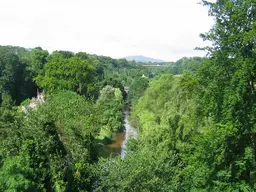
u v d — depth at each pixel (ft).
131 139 82.99
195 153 50.65
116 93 266.77
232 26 41.86
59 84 221.87
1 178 44.96
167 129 75.46
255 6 40.55
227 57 42.55
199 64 47.50
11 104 96.58
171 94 130.31
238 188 42.65
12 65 246.68
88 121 87.92
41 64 290.15
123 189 51.57
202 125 65.72
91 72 237.25
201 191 46.78
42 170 55.31
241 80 39.70
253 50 39.86
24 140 57.57
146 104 165.78
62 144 61.16
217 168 45.03
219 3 43.11
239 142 44.88
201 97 47.32
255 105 41.01
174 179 55.21
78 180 59.26
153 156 57.72
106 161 59.77
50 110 71.51
